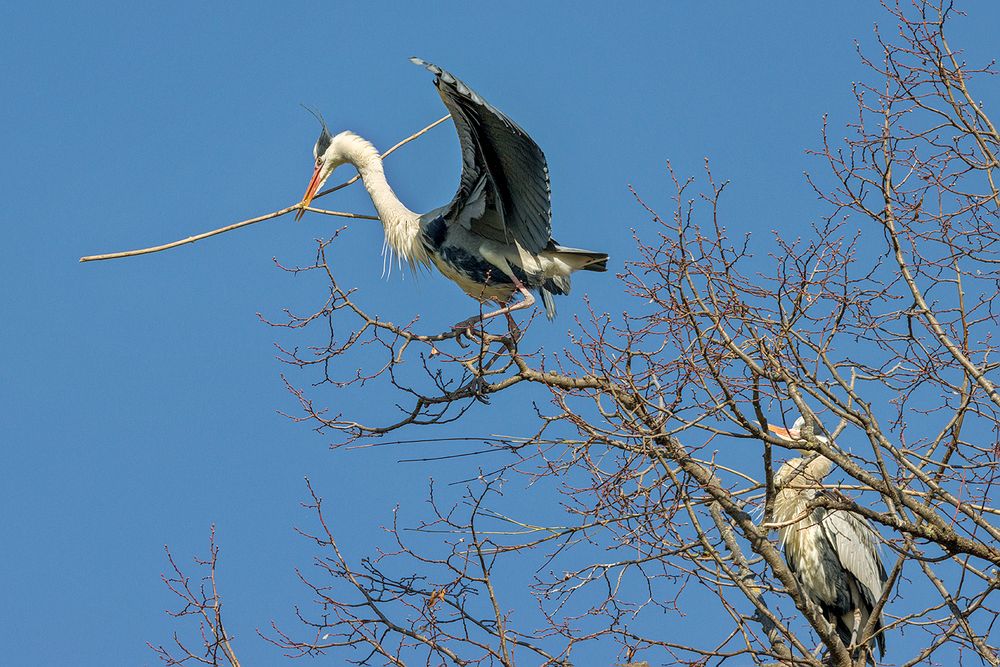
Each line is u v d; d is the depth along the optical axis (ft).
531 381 43.06
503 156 49.39
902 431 39.24
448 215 54.49
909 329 38.78
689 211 37.47
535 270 54.19
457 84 43.55
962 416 37.47
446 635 38.42
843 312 38.78
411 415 43.78
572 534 38.68
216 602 39.65
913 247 39.75
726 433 38.27
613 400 38.14
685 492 37.32
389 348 42.42
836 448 40.50
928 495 37.70
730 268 37.99
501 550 38.73
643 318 37.63
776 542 50.24
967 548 37.14
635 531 37.01
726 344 38.11
